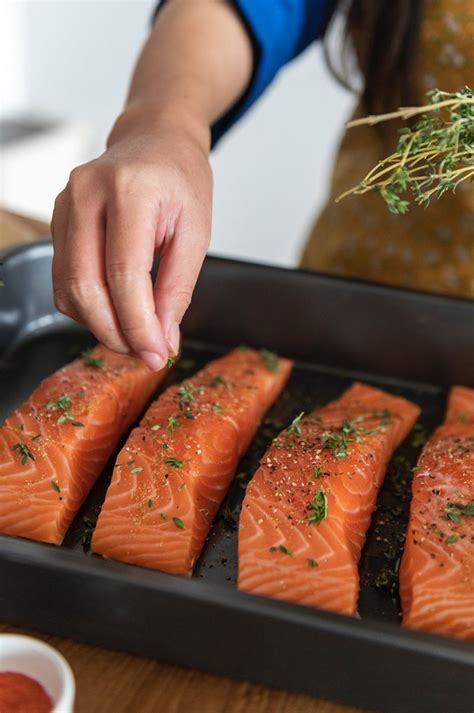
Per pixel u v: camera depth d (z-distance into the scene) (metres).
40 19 1.63
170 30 0.72
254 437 0.68
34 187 1.59
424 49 0.74
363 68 0.75
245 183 1.63
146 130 0.61
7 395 0.70
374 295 0.72
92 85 1.69
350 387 0.73
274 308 0.74
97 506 0.60
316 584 0.53
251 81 0.76
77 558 0.51
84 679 0.51
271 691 0.52
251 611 0.49
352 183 0.83
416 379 0.74
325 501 0.56
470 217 0.77
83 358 0.68
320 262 0.87
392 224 0.81
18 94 1.73
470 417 0.68
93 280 0.52
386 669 0.49
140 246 0.51
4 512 0.57
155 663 0.53
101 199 0.52
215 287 0.74
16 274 0.73
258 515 0.56
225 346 0.76
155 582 0.50
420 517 0.56
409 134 0.51
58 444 0.59
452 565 0.54
